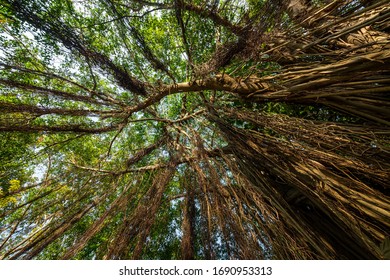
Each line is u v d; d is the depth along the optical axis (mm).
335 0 2664
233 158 3744
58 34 2377
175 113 5926
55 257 3611
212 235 3053
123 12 3488
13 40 3236
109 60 2750
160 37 4965
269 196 3074
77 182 3477
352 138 2863
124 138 5574
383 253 2020
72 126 2879
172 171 3629
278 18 2721
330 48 2805
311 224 3047
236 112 3381
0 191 3123
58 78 2830
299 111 3650
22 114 2553
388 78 2086
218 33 3592
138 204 3354
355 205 2348
